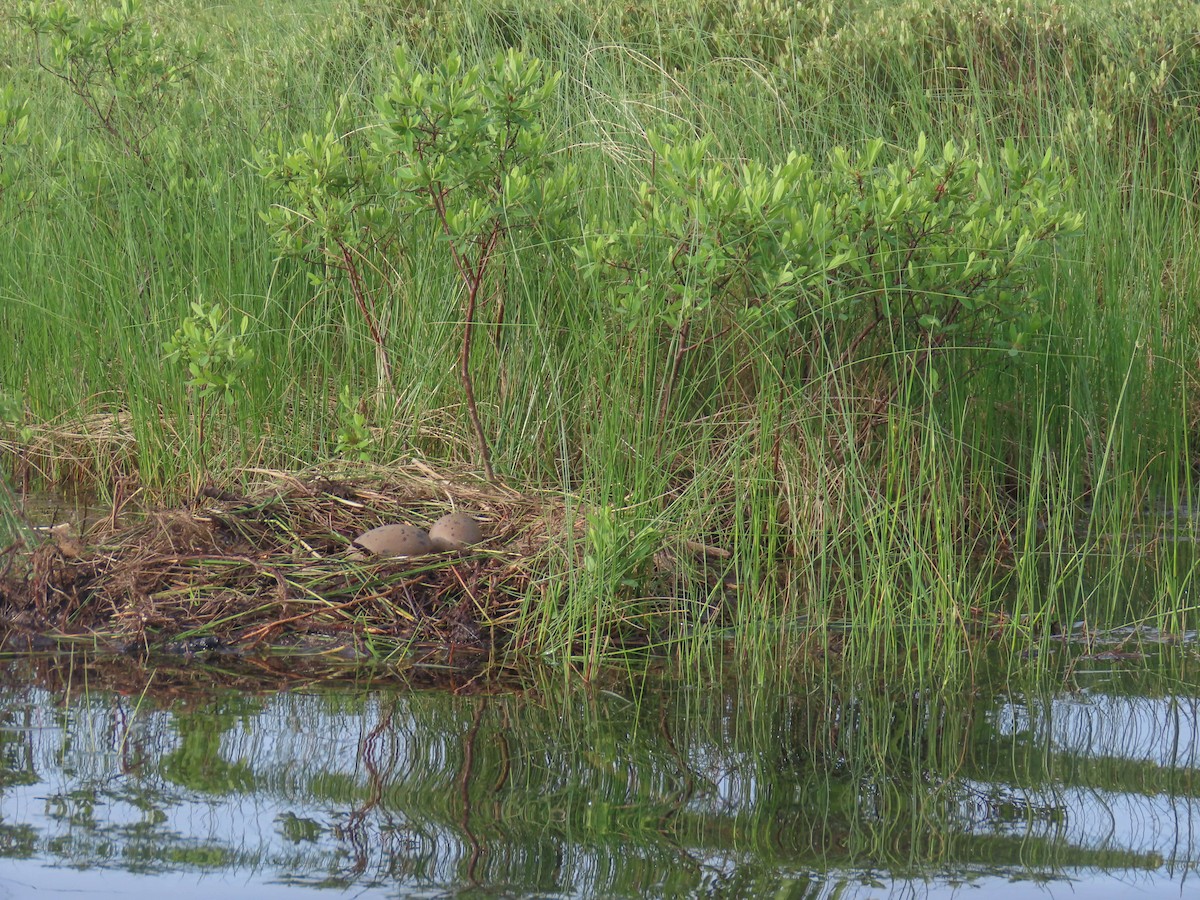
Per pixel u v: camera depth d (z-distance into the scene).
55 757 3.53
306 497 5.27
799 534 5.18
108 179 6.73
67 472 6.23
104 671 4.22
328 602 4.61
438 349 6.15
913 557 4.79
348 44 7.94
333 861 2.98
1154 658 4.44
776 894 2.85
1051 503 5.85
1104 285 6.50
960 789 3.42
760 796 3.37
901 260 5.24
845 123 7.03
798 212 4.93
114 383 6.59
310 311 6.44
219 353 5.36
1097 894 2.84
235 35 8.72
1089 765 3.57
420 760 3.57
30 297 6.61
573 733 3.78
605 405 5.30
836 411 5.46
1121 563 5.14
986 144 6.53
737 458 5.06
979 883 2.92
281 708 3.94
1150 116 7.98
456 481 5.58
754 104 6.96
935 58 7.84
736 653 4.51
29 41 8.13
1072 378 5.86
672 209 5.12
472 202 5.23
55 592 4.70
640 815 3.25
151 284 6.33
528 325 5.90
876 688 4.17
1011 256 5.09
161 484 5.86
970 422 5.82
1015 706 4.02
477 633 4.54
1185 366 6.73
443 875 2.94
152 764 3.50
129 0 6.87
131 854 2.98
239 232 6.36
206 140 7.04
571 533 4.74
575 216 5.93
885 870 2.97
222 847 3.03
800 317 5.33
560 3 8.30
